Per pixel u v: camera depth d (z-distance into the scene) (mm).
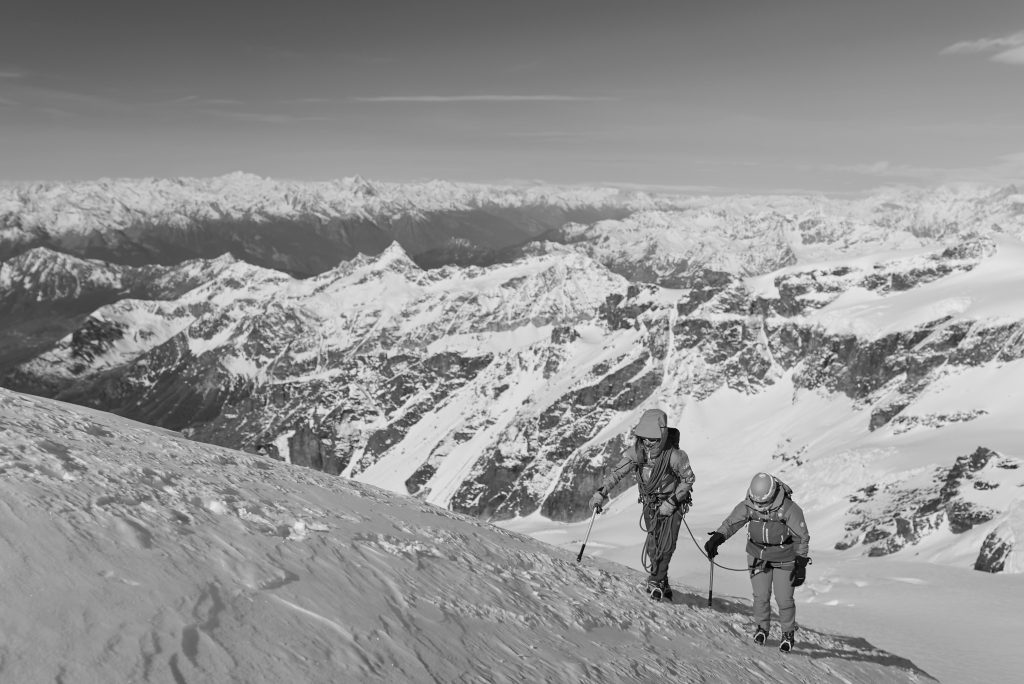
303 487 10258
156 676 4035
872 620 20672
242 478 9352
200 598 5031
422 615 6547
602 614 9328
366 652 5332
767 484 10555
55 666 3770
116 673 3916
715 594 16562
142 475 7125
